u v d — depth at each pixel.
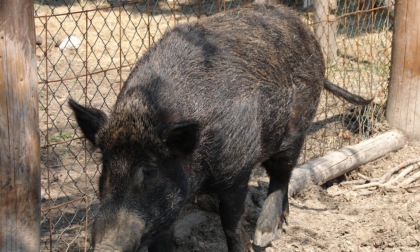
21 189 4.07
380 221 5.74
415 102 7.30
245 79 4.73
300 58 5.36
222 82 4.59
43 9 11.63
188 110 4.35
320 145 7.11
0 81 3.84
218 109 4.50
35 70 4.02
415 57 7.21
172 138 4.08
